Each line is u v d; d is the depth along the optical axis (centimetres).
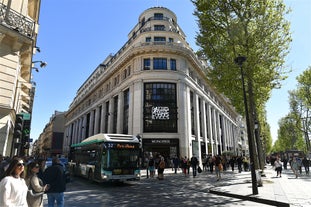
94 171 1370
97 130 4491
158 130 2958
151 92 3081
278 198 852
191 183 1405
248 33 1417
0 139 963
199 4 1443
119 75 3819
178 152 2906
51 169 519
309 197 895
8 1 1092
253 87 1561
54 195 507
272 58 1395
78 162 1792
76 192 1087
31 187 423
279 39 1384
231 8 1416
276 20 1365
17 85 1273
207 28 1473
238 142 7094
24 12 1194
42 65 1520
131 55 3297
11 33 1006
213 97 4706
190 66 3569
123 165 1309
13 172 323
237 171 2370
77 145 1933
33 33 1120
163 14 3681
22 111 1706
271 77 1464
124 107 3494
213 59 1512
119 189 1192
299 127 3994
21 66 1284
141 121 2975
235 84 1498
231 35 1408
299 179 1569
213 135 4306
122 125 3434
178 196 979
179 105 3066
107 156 1284
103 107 4234
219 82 1528
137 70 3194
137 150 1380
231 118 6494
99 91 4738
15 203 302
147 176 1780
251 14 1389
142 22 3791
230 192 998
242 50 1399
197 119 3453
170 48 3177
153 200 884
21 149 964
